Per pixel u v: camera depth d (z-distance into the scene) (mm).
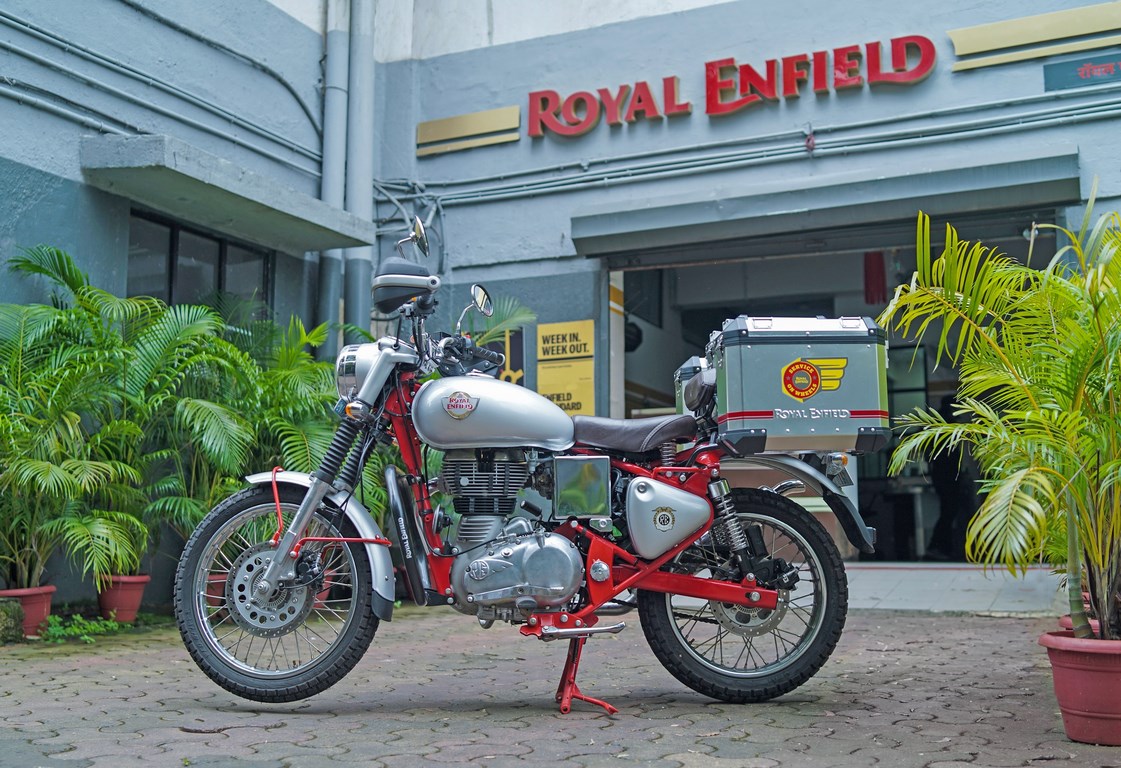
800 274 10445
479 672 4129
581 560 3307
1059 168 6418
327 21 8234
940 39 7086
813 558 3447
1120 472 2684
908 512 9969
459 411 3328
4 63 5770
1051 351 2924
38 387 5172
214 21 7199
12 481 4973
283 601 3379
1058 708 3299
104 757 2652
